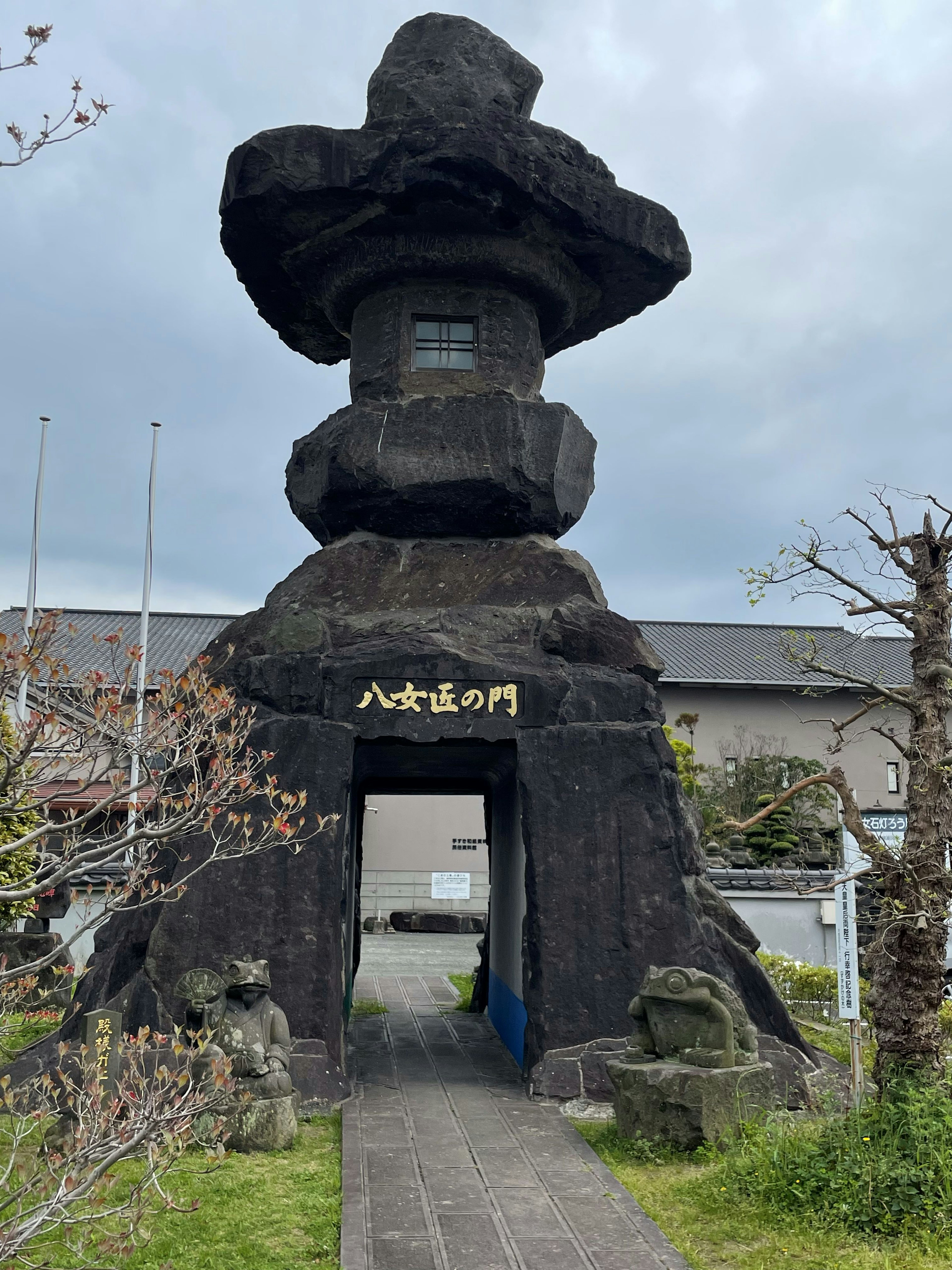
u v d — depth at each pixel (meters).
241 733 7.05
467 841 32.31
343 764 10.33
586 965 10.05
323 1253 6.32
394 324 12.36
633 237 11.99
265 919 9.86
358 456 11.67
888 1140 7.11
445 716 10.58
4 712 6.21
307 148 11.05
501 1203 7.14
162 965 9.65
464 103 11.99
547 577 11.65
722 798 25.23
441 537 12.05
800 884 9.54
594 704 10.78
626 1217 6.91
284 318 13.77
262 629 11.33
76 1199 4.29
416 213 11.44
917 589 8.24
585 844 10.36
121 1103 4.93
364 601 11.45
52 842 14.55
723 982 9.12
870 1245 6.39
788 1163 7.23
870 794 29.92
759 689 30.44
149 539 19.91
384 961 22.66
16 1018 10.88
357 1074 10.92
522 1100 9.81
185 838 10.02
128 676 5.62
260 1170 7.73
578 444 12.42
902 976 7.77
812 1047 10.16
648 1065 8.55
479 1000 15.26
